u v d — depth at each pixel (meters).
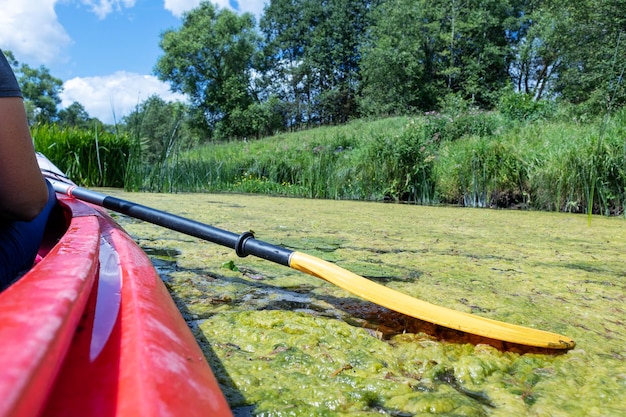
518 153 7.67
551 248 2.99
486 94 30.25
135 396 0.44
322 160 9.68
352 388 1.10
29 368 0.33
